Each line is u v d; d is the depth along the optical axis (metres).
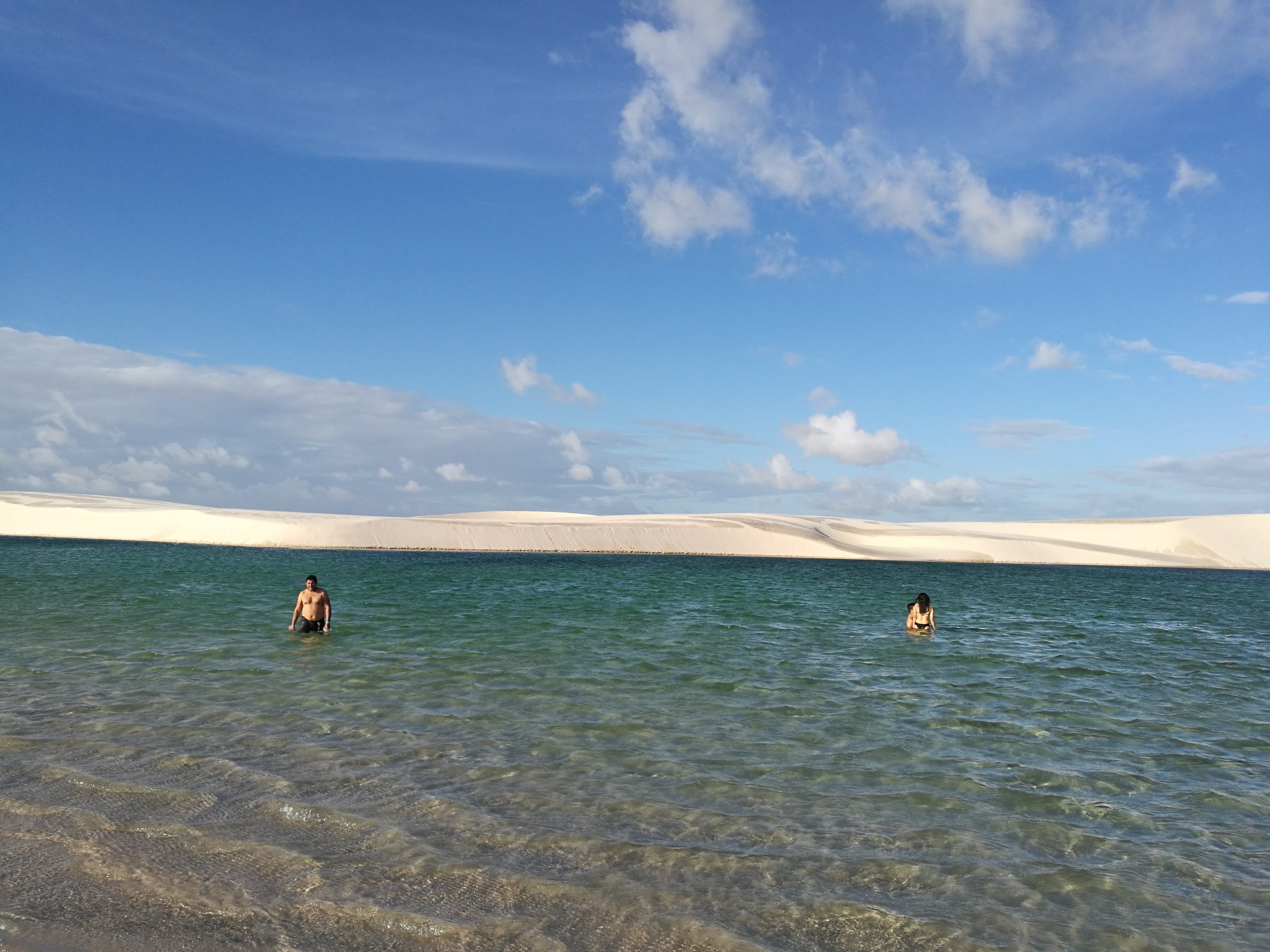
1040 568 82.44
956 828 7.91
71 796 7.95
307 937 5.48
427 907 5.94
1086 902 6.41
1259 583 63.38
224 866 6.49
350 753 9.71
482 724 11.30
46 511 100.56
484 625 22.09
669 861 6.92
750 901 6.25
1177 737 11.72
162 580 34.47
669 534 100.94
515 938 5.57
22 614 21.98
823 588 41.97
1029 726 12.12
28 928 5.44
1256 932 5.99
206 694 12.68
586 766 9.52
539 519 134.75
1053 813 8.41
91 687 12.95
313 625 19.91
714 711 12.48
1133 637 24.25
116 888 6.07
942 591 42.44
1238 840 7.77
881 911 6.15
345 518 101.44
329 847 6.94
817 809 8.30
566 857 6.93
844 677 15.71
